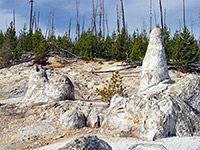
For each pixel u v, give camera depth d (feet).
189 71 92.68
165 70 48.06
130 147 26.11
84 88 74.64
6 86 74.64
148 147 25.59
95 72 95.09
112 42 124.06
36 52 103.60
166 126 30.40
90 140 21.30
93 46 124.77
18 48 110.73
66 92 51.08
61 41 130.41
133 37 123.13
